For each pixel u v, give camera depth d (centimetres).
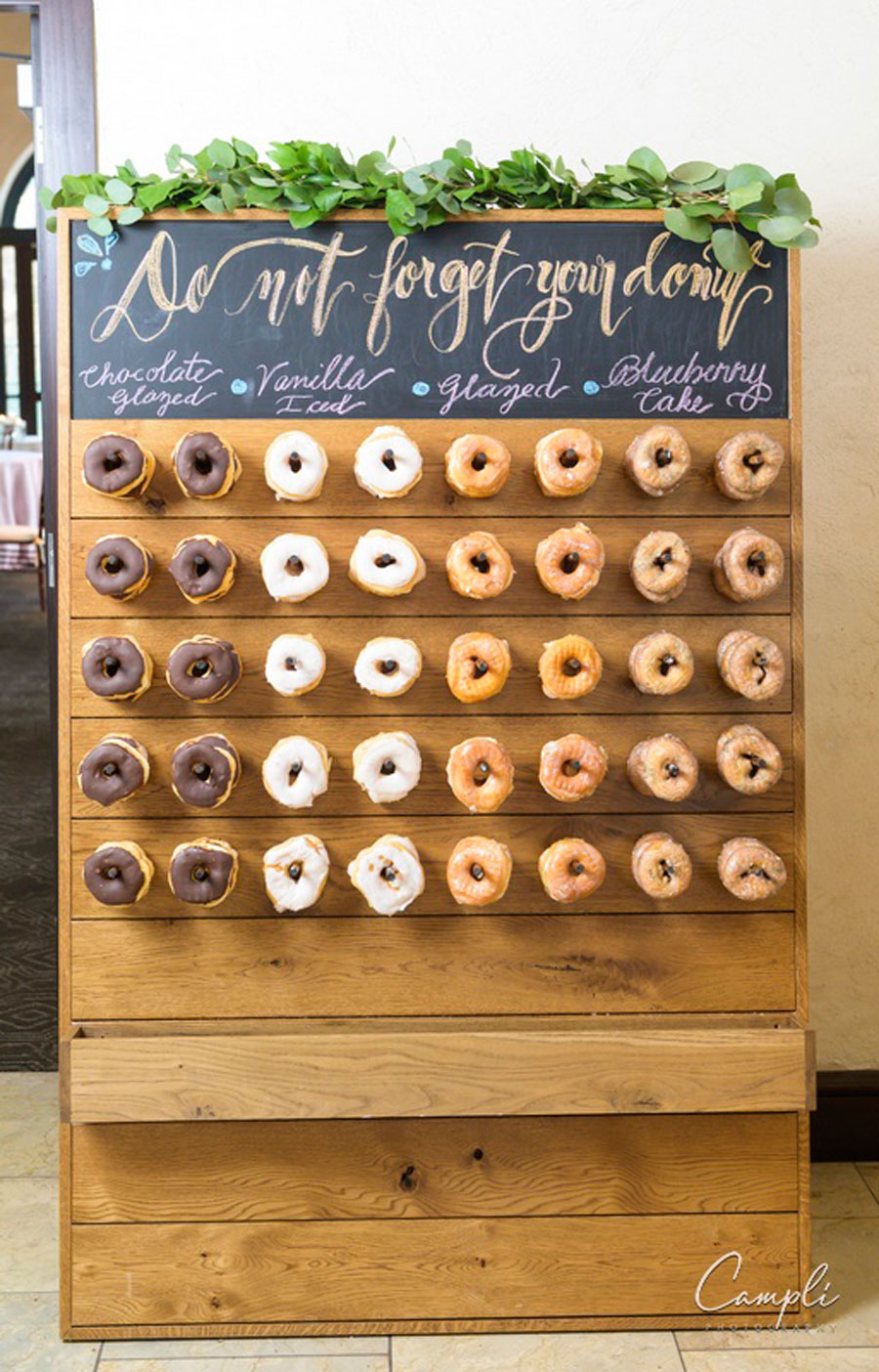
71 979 208
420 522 209
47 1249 229
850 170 258
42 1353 203
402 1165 210
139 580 200
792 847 213
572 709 211
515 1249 211
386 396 209
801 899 212
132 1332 208
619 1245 212
